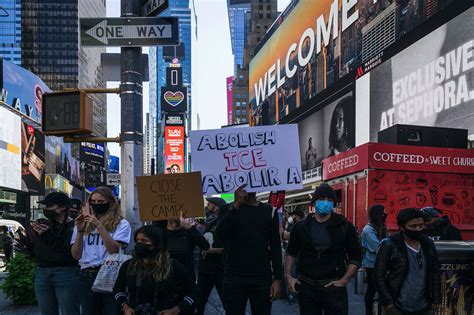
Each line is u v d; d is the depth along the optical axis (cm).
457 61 2773
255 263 507
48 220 547
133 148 692
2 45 11969
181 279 419
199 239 613
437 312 525
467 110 2667
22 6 12075
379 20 3700
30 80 5400
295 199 2922
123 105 699
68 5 12125
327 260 500
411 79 3250
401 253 469
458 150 1224
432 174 1205
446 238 812
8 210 4238
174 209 510
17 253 997
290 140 575
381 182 1165
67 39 12106
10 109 3800
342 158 1313
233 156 577
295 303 937
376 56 3728
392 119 3478
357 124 4041
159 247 407
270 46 6781
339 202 1373
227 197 3002
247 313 865
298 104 5578
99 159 9644
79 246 495
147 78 1001
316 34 5066
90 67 13438
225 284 516
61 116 660
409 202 1179
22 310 930
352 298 980
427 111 3064
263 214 516
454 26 2812
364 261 765
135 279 409
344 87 4325
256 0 14950
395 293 466
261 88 7200
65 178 6625
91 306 516
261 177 571
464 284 533
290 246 527
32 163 4419
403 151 1184
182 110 11681
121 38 695
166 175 512
